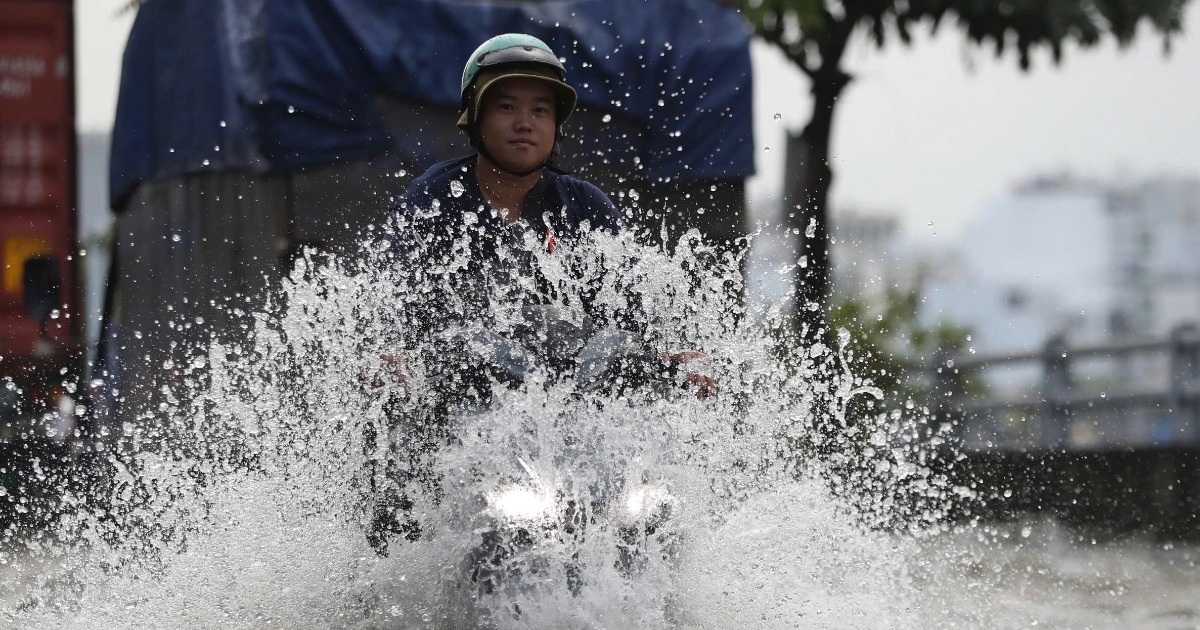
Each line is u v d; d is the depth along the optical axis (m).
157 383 14.37
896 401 22.50
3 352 21.62
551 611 6.52
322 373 8.58
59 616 8.11
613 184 17.62
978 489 16.53
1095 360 20.42
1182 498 16.92
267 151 16.05
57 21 23.31
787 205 18.27
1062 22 32.16
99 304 19.28
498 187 8.25
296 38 16.16
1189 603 10.23
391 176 16.52
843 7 33.12
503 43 8.14
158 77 18.06
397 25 16.75
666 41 18.02
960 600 9.80
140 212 18.20
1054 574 11.59
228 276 16.27
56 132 23.27
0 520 9.64
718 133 17.97
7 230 22.84
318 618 7.51
